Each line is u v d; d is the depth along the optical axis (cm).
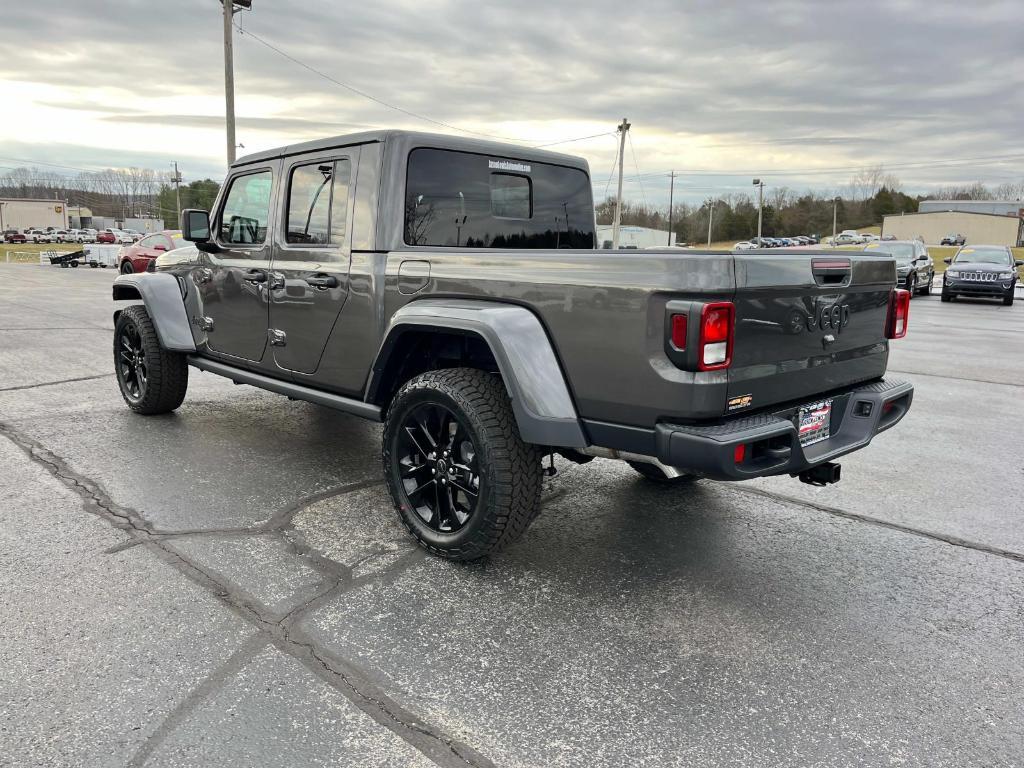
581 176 459
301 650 253
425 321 316
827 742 213
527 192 424
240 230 458
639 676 245
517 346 287
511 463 297
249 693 228
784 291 278
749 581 317
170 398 552
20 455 459
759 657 258
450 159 378
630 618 283
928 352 1025
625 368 267
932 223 9469
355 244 364
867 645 268
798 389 299
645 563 333
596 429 282
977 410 663
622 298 265
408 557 331
